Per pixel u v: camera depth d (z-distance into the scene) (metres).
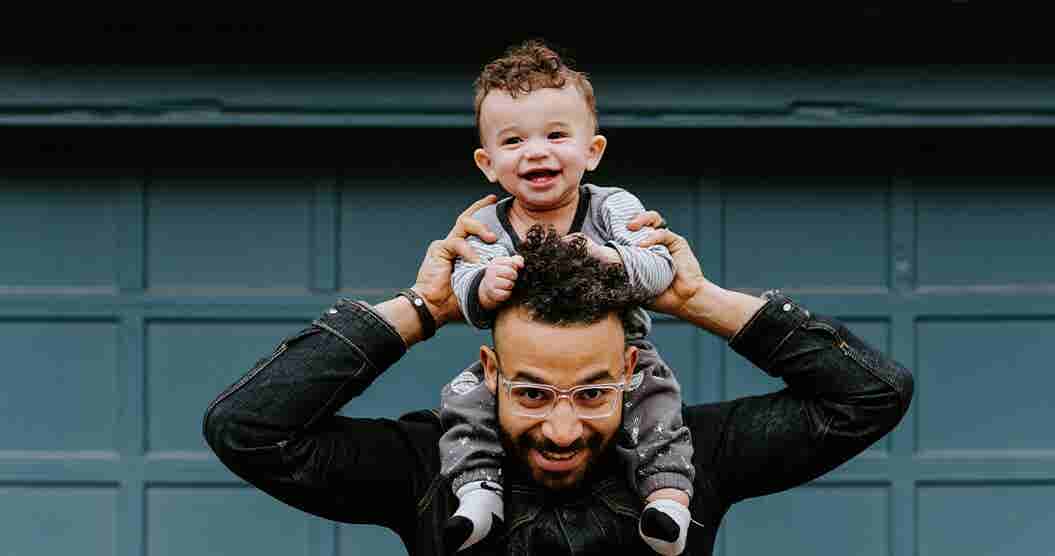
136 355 5.76
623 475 2.76
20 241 5.75
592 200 2.89
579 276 2.53
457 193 5.76
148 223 5.76
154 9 5.43
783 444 2.80
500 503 2.71
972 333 5.77
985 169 5.77
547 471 2.59
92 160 5.76
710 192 5.73
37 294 5.74
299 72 5.45
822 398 2.78
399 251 5.76
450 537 2.60
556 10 5.43
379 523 2.89
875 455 5.75
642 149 5.73
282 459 2.70
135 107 5.46
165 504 5.76
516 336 2.53
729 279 5.74
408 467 2.84
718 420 2.86
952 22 5.44
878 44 5.46
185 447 5.77
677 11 5.43
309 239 5.76
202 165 5.75
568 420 2.53
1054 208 5.76
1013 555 5.75
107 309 5.75
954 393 5.77
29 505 5.75
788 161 5.75
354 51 5.45
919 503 5.75
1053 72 5.46
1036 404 5.77
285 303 5.74
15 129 5.60
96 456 5.75
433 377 5.73
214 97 5.46
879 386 2.75
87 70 5.45
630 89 5.46
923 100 5.48
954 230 5.77
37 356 5.77
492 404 2.77
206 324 5.77
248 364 5.77
